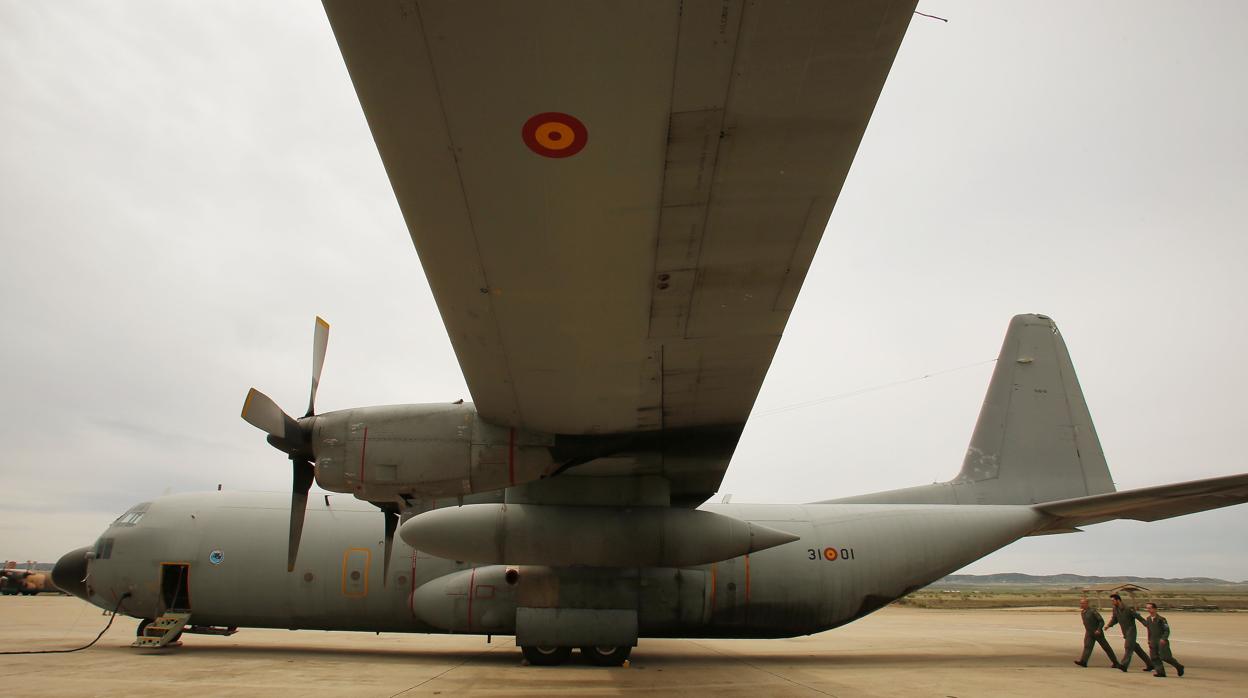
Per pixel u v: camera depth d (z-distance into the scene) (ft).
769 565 36.63
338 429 25.81
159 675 29.71
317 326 28.50
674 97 11.01
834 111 11.33
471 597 35.55
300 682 28.32
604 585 34.60
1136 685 30.78
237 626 38.17
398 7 9.55
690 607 35.60
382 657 38.32
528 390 21.89
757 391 22.03
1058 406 42.11
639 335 18.38
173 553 37.58
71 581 40.47
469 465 25.35
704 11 9.59
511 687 27.81
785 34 9.96
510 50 10.19
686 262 15.17
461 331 18.16
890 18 9.74
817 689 28.19
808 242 14.57
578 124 11.48
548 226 14.01
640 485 31.30
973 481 41.14
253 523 38.17
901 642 54.60
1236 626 86.38
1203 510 34.83
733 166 12.46
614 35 9.94
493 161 12.30
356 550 37.27
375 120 11.49
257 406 24.53
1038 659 41.60
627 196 13.19
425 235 14.32
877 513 38.91
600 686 28.37
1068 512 37.68
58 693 24.99
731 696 26.20
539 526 29.86
